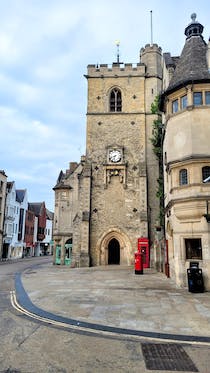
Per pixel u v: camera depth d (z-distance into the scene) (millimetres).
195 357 5586
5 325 7617
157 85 29234
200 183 13461
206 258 12828
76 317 8297
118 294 11852
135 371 4977
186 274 13531
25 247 57000
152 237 25906
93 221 26719
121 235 26391
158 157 26000
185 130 14523
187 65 15773
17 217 52156
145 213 26047
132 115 28672
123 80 29453
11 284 15391
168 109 15875
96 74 29656
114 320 7980
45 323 7789
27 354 5699
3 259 44938
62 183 34344
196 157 13680
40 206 68688
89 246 26062
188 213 13523
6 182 46344
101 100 29188
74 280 16547
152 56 29906
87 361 5375
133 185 27188
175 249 14125
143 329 7207
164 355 5672
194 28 17484
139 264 19578
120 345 6191
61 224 33062
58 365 5195
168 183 16469
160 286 14008
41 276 19062
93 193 27234
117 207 26844
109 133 28422
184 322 7773
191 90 14617
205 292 12250
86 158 28000
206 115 14188
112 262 27906
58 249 32875
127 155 27891
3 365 5191
